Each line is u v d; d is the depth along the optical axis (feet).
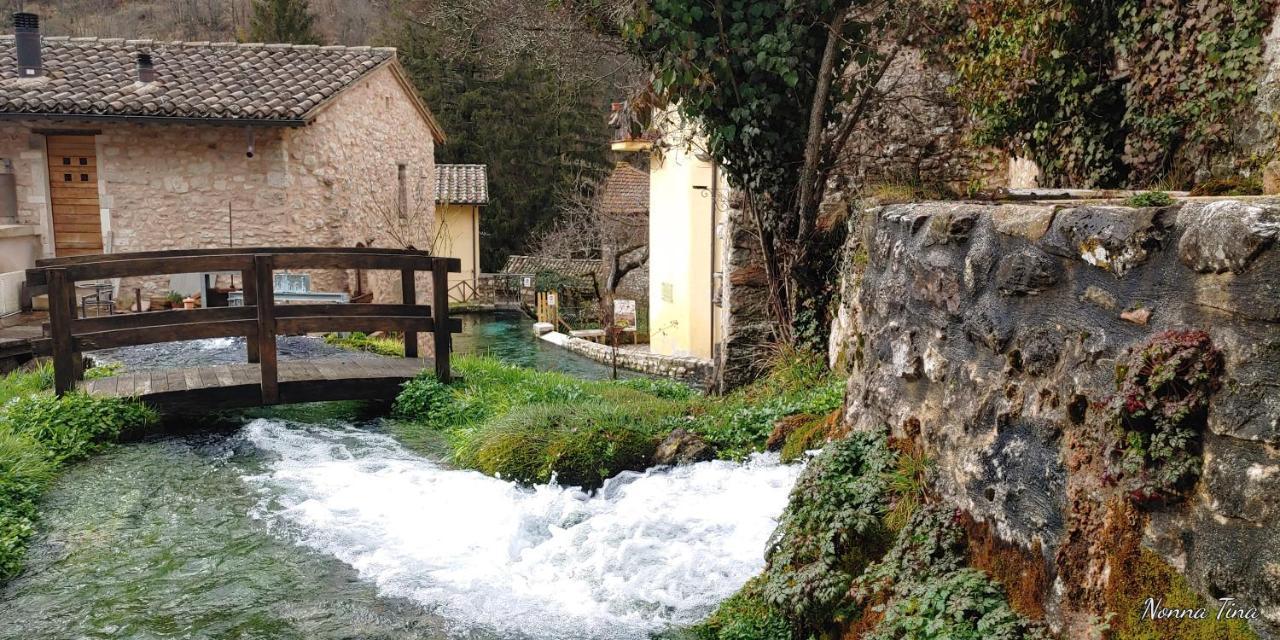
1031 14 22.45
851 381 17.46
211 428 25.13
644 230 82.53
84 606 14.55
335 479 20.75
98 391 24.12
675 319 52.13
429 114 68.44
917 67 29.40
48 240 46.06
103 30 115.44
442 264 26.96
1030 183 26.53
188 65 49.08
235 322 24.75
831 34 23.11
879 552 12.92
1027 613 10.10
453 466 21.53
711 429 21.50
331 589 15.21
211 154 45.65
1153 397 8.36
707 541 16.28
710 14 23.54
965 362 12.24
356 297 45.80
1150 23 20.17
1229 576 7.64
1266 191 13.92
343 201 51.21
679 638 13.35
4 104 41.81
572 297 82.79
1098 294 9.56
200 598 14.87
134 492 19.84
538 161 113.19
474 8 42.14
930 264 13.29
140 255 29.30
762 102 24.16
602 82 38.34
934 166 29.66
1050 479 10.09
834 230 26.86
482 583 15.37
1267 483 7.36
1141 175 20.81
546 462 20.16
